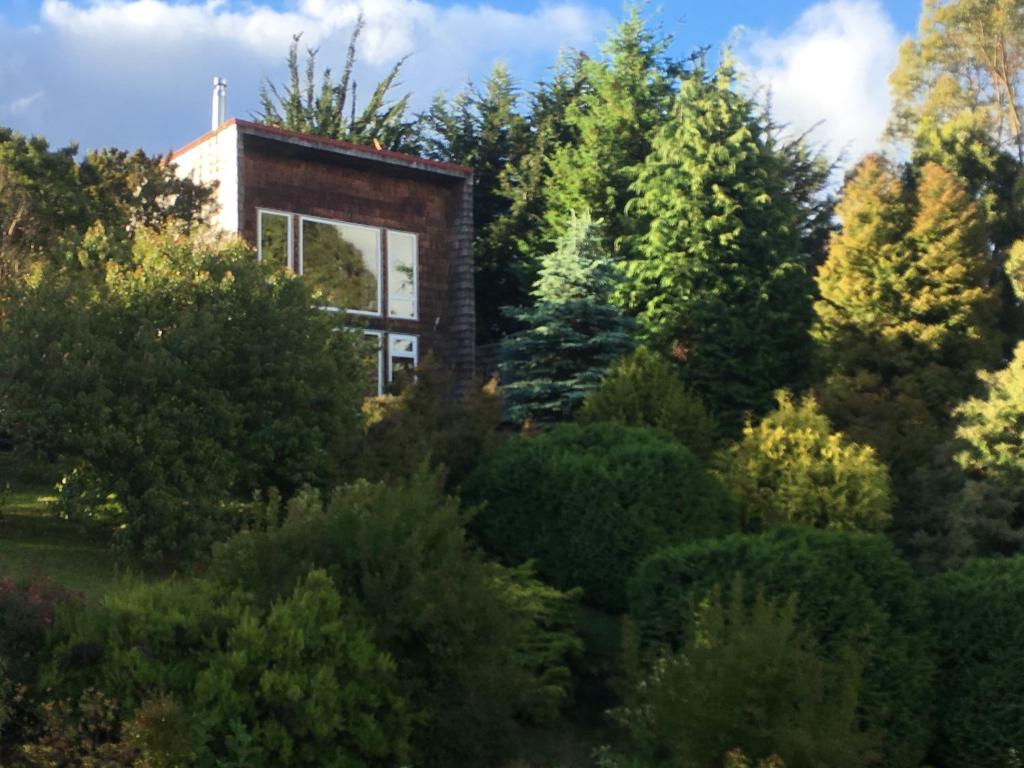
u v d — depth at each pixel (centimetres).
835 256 2244
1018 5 3112
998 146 2834
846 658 784
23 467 1264
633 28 3130
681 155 2411
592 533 1221
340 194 2352
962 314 2136
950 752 948
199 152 2266
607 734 988
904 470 1781
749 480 1410
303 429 1270
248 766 718
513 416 2202
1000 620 938
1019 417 1645
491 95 3406
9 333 1205
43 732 710
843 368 2147
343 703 782
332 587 816
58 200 2064
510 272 3072
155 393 1201
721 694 715
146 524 1148
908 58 3241
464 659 846
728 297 2355
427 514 910
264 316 1293
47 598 769
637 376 1636
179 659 759
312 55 3691
